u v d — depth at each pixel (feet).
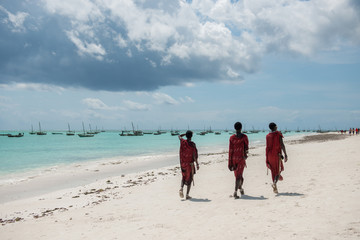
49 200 32.12
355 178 24.63
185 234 14.74
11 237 17.26
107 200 28.53
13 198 35.32
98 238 15.38
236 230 14.49
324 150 59.21
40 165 77.46
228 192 26.03
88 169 63.82
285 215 16.19
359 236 11.59
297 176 29.91
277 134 22.80
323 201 18.26
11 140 315.78
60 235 16.70
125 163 75.00
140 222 18.11
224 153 98.27
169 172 51.16
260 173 35.96
